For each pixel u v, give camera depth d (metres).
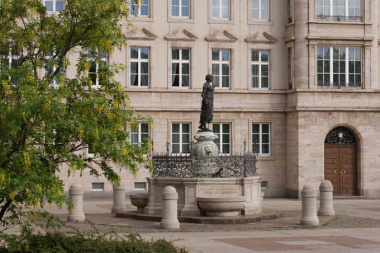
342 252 22.31
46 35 19.19
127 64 48.59
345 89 48.97
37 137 16.98
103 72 18.67
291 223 30.98
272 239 25.56
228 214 31.56
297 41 49.12
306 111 48.56
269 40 50.50
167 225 28.62
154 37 49.00
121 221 31.42
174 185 32.22
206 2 50.00
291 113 49.62
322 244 24.23
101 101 17.55
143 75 49.16
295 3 49.34
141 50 49.19
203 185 31.89
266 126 50.56
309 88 48.69
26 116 16.64
